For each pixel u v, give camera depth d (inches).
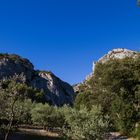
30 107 3043.8
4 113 1163.9
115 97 3233.3
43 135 2428.6
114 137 2203.5
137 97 2842.0
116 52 5664.4
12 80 1154.0
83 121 1301.7
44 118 2874.0
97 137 1245.1
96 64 3764.8
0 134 1609.3
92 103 3476.9
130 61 3378.4
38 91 5802.2
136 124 2427.4
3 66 7411.4
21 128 2824.8
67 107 2984.7
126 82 3161.9
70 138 1343.5
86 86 4114.2
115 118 2655.0
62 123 2815.0
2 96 1148.5
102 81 3425.2
